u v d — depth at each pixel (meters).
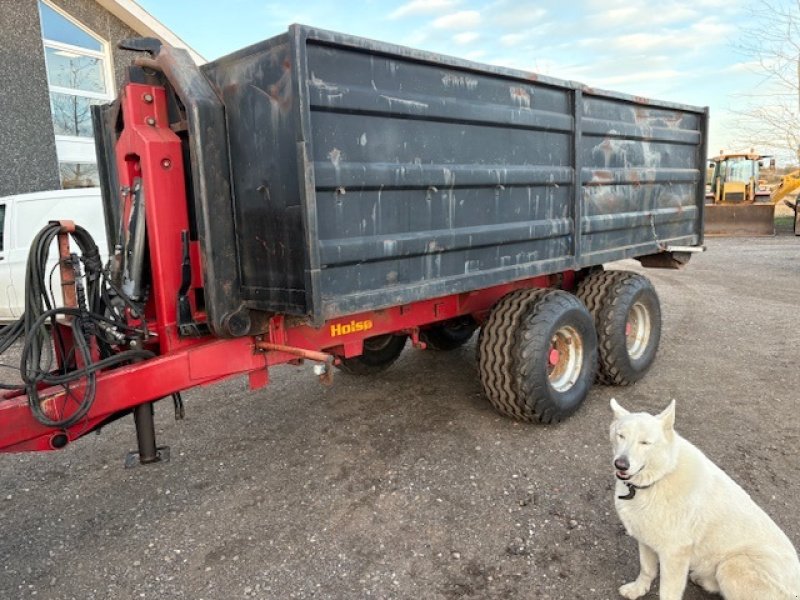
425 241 3.14
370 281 2.92
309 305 2.60
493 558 2.83
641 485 2.27
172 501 3.50
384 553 2.91
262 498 3.48
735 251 14.94
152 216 2.92
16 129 10.25
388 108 2.90
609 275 5.00
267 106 2.67
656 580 2.61
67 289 2.79
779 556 2.13
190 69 2.89
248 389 5.39
